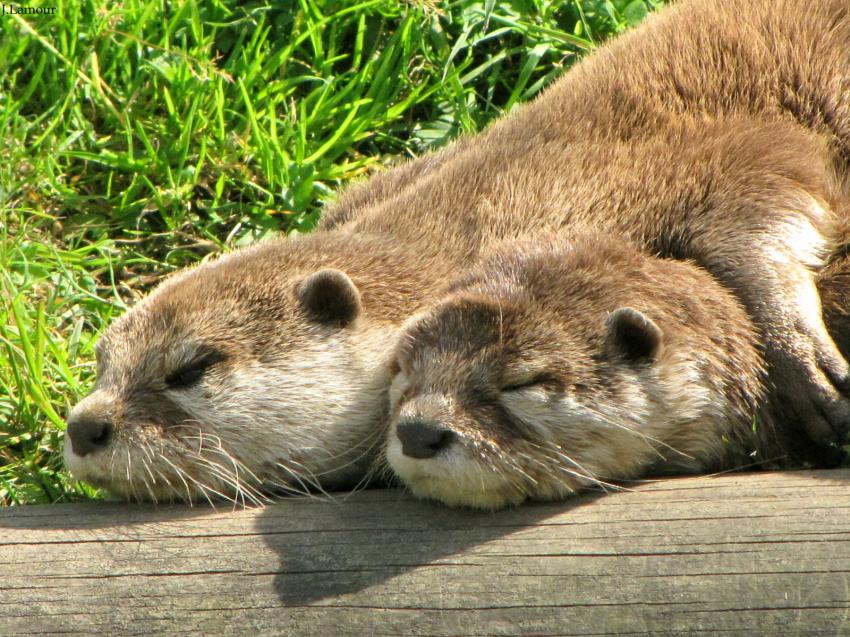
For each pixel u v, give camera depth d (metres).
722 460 9.02
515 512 8.02
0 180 12.74
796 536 7.33
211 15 13.91
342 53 14.05
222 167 13.24
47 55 13.59
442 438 7.98
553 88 11.95
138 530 8.09
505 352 8.32
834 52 11.02
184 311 9.41
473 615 7.35
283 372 9.34
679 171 9.97
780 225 9.52
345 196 11.87
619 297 8.76
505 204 10.48
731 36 11.27
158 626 7.56
